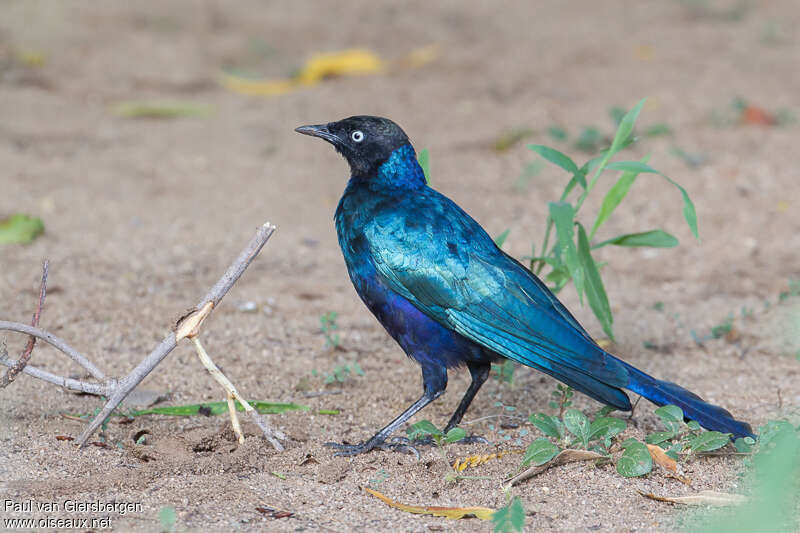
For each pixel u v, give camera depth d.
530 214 14.88
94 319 10.96
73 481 7.25
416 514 7.02
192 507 6.98
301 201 15.52
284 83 21.30
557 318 8.06
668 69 21.91
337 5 27.66
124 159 16.84
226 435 8.26
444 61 22.72
